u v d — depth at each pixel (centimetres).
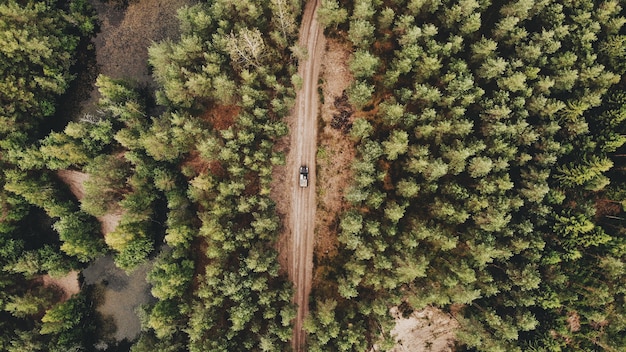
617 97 6838
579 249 6994
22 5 7375
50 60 7556
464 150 6531
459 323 7312
